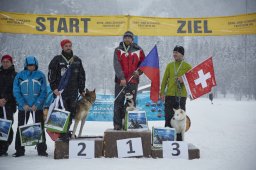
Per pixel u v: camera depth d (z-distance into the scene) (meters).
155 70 12.01
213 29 18.94
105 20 18.77
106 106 20.64
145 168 9.09
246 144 13.72
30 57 11.12
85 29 18.73
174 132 10.84
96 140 10.55
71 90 11.27
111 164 9.56
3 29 18.20
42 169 8.95
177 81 11.93
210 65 11.90
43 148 11.12
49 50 114.50
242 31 18.86
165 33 19.00
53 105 10.88
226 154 11.32
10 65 11.40
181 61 12.13
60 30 18.61
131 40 11.79
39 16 18.50
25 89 10.98
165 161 9.99
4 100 11.00
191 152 10.54
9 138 11.34
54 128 10.62
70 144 10.45
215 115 35.59
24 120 10.97
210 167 9.27
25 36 112.81
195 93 11.79
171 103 12.05
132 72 11.70
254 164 9.65
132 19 18.89
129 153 10.48
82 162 9.83
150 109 21.25
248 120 27.73
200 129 20.25
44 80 11.25
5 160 10.19
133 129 10.82
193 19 19.05
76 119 11.40
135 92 11.71
